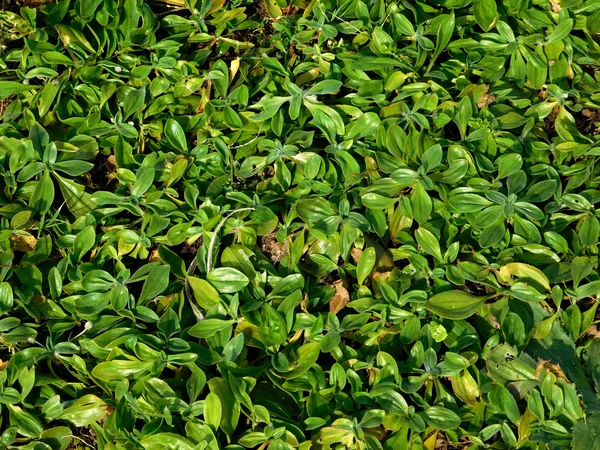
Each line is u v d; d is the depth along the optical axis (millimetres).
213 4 915
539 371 713
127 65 881
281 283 762
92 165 813
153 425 704
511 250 778
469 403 716
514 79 874
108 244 787
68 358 741
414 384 715
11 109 852
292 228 794
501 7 906
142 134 850
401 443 693
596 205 815
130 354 731
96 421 729
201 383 711
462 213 798
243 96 851
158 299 774
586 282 776
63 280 783
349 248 775
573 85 875
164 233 809
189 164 832
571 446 686
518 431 706
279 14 924
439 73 858
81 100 871
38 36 878
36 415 725
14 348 757
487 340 741
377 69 854
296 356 740
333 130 825
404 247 784
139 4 884
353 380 723
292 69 892
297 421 717
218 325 742
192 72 875
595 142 829
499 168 796
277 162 817
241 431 727
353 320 750
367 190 792
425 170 785
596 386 720
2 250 780
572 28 898
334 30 875
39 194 805
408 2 893
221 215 792
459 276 762
